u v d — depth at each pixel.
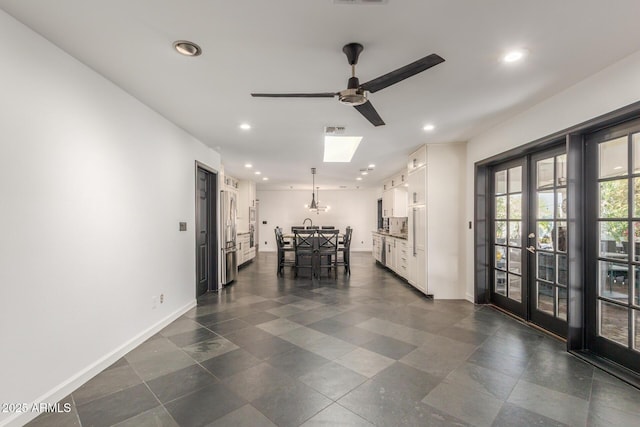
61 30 1.81
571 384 2.16
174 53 2.06
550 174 3.12
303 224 11.38
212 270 5.03
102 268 2.38
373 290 5.14
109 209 2.47
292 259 9.09
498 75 2.36
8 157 1.68
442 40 1.90
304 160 5.77
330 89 2.63
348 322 3.50
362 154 5.32
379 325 3.40
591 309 2.60
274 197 11.58
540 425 1.73
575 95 2.52
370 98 2.79
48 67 1.92
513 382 2.20
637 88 2.05
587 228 2.62
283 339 2.99
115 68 2.27
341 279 6.13
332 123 3.55
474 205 4.23
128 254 2.71
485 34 1.84
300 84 2.53
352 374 2.31
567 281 2.67
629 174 2.28
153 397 2.00
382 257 7.87
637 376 2.22
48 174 1.92
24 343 1.75
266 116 3.30
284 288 5.28
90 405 1.92
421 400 1.97
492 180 4.12
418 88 2.58
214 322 3.49
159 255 3.24
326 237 6.93
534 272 3.36
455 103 2.92
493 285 4.16
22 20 1.72
